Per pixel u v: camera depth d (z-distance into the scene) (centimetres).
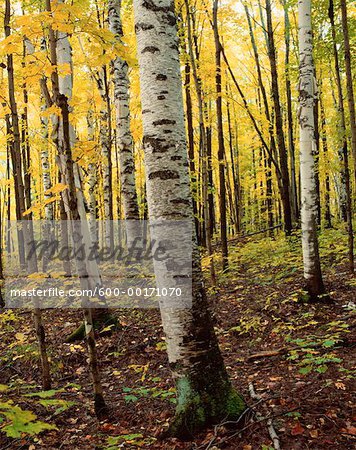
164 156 316
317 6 895
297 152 1997
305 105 639
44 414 393
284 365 437
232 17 1031
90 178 1224
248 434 300
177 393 326
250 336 558
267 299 657
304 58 635
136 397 395
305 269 637
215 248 1345
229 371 449
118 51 368
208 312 329
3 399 368
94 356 379
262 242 1064
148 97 318
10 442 346
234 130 1928
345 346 454
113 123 1344
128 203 866
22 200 445
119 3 845
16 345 592
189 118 1123
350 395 341
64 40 625
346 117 1245
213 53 1198
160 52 316
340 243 958
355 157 665
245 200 2241
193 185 1119
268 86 1817
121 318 657
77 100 385
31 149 1535
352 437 287
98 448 321
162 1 319
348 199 754
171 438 315
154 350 548
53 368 516
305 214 634
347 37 653
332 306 597
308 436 294
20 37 333
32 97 919
